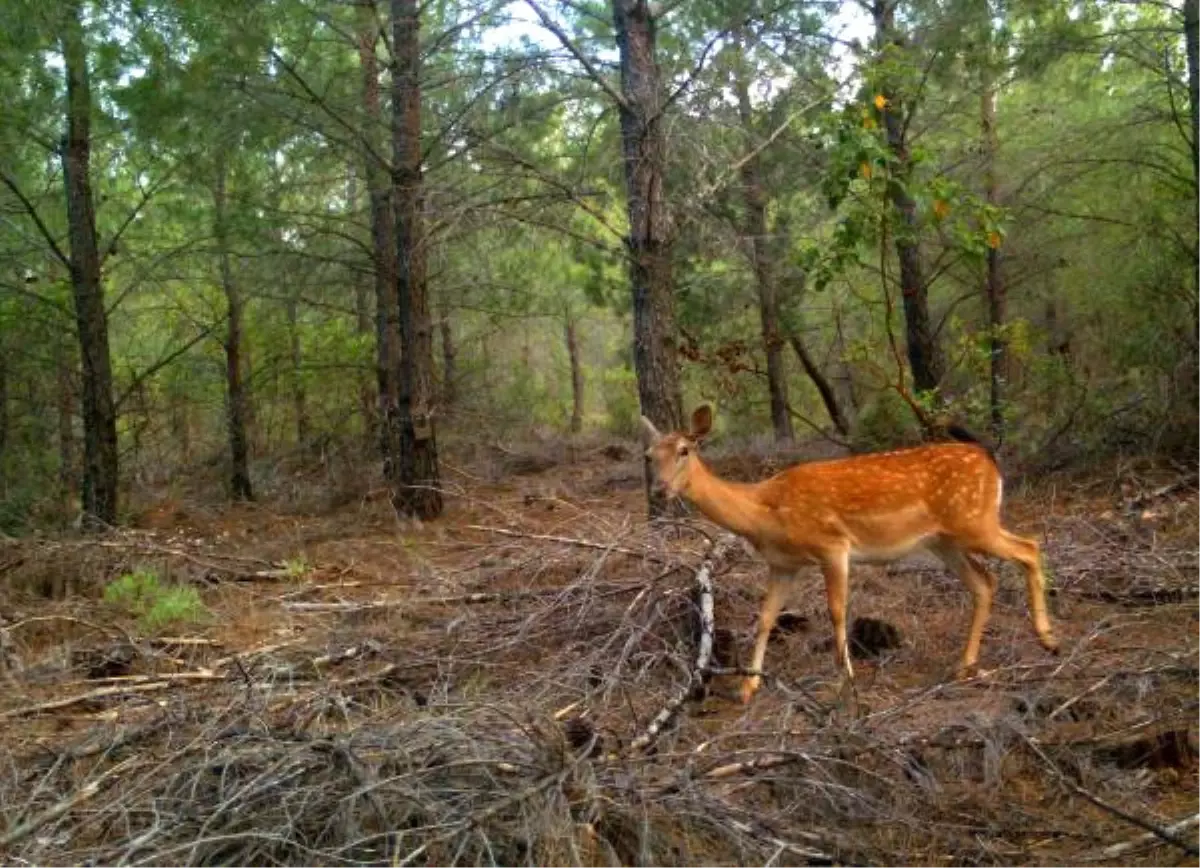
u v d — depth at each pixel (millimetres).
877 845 4711
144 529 14109
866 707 6129
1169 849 4617
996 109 16922
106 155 16328
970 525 7035
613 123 14914
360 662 7453
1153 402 13219
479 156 11906
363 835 4309
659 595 7609
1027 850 4703
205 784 4816
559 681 6488
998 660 7172
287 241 15414
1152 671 6438
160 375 20297
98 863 4277
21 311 15414
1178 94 14297
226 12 11570
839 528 6918
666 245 10445
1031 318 20344
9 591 9562
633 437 25938
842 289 19297
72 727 6402
